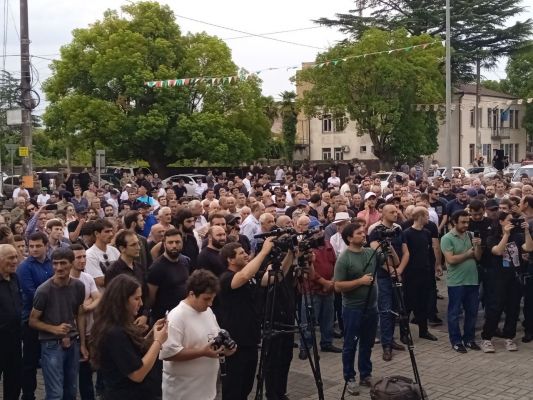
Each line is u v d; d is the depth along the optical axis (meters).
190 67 33.31
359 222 7.11
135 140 32.78
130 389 4.25
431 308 9.78
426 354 8.38
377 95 34.72
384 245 6.88
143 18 33.22
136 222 8.10
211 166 38.28
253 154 36.16
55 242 7.91
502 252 8.34
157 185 25.33
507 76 59.09
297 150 52.28
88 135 32.81
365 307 6.89
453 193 14.33
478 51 41.56
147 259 7.71
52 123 33.66
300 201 11.55
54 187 24.33
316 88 35.41
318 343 8.87
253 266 5.71
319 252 8.34
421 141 37.78
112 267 6.50
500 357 8.24
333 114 35.94
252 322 5.93
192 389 4.72
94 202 12.23
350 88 35.03
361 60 33.38
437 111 36.31
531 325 8.96
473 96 51.44
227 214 8.52
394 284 7.01
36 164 53.22
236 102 35.03
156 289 6.50
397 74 33.16
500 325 9.91
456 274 8.45
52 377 6.00
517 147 57.56
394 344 8.59
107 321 4.26
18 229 9.54
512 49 44.03
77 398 6.96
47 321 6.02
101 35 33.25
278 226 8.48
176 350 4.62
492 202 9.37
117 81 32.38
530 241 8.53
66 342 6.07
